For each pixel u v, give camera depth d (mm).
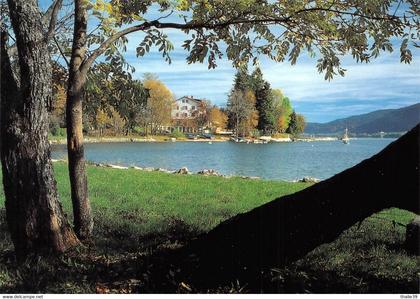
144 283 5117
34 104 6242
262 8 7094
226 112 124875
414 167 4242
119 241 7484
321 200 4688
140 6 7637
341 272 5828
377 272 5977
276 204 4953
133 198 13242
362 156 55500
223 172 32906
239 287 4891
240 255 4945
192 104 131125
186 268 5086
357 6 6730
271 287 4906
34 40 6160
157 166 37906
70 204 11484
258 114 119312
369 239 7863
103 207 11500
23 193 6270
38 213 6324
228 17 7285
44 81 6281
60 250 6449
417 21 6668
